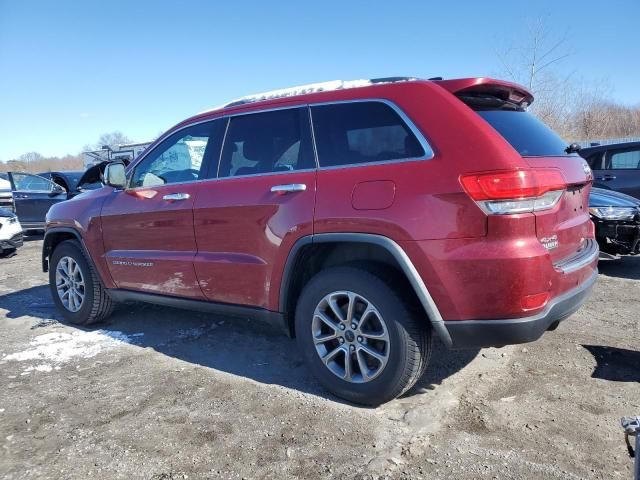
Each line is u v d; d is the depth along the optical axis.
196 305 3.97
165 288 4.15
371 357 3.09
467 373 3.53
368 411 3.08
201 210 3.76
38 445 2.87
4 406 3.35
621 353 3.78
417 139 2.88
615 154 8.69
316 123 3.31
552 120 20.14
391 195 2.86
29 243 11.90
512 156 2.66
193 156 4.01
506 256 2.58
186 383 3.59
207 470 2.58
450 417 2.97
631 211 6.05
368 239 2.91
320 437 2.82
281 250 3.29
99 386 3.60
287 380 3.58
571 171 3.10
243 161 3.67
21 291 6.79
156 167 4.29
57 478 2.56
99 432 2.98
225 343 4.37
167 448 2.79
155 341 4.50
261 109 3.63
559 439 2.71
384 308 2.94
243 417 3.08
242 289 3.59
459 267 2.66
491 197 2.59
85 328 4.97
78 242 4.96
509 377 3.45
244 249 3.54
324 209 3.08
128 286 4.49
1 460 2.73
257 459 2.65
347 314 3.10
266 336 4.51
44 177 13.15
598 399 3.11
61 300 5.09
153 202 4.14
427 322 2.97
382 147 3.01
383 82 3.21
